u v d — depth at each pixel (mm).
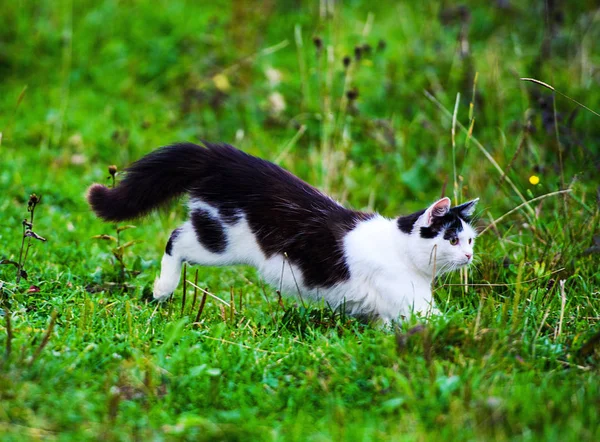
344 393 4418
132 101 9820
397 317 5473
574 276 5957
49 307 5414
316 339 5172
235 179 5652
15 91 9781
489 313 5238
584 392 4305
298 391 4383
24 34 10547
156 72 10297
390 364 4609
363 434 3883
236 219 5641
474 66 9500
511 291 5883
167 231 7305
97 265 6402
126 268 6367
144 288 6051
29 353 4543
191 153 5770
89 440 3855
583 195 6832
